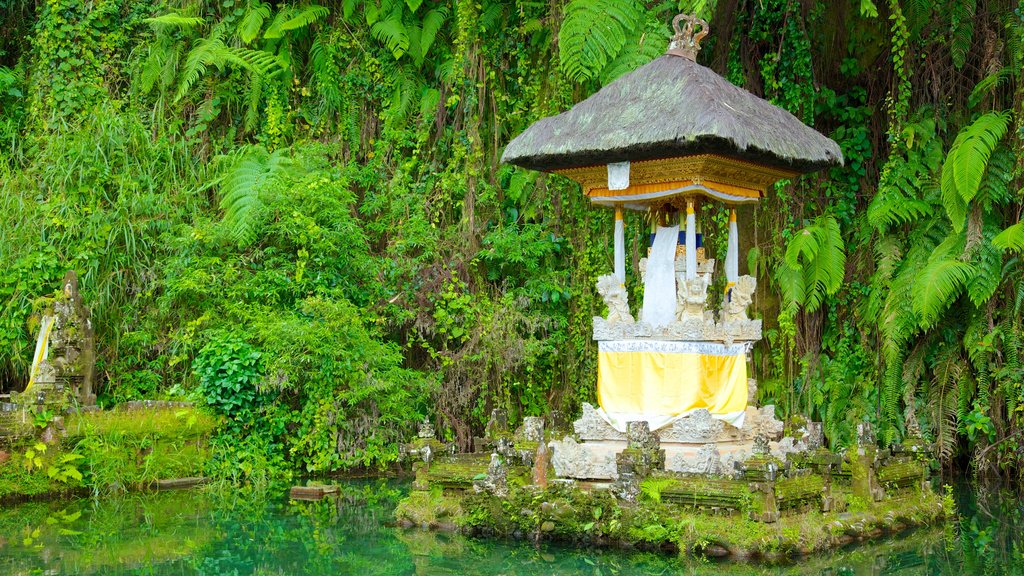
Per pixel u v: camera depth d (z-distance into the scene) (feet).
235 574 20.20
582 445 25.39
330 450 33.42
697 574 20.06
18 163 41.09
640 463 22.66
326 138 42.78
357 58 43.01
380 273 38.75
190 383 36.04
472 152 40.40
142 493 30.09
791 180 37.45
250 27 41.22
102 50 42.93
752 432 27.22
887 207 34.94
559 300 39.11
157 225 37.83
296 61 43.86
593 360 38.34
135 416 31.19
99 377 36.40
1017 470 33.60
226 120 43.60
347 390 34.06
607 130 24.91
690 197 25.46
